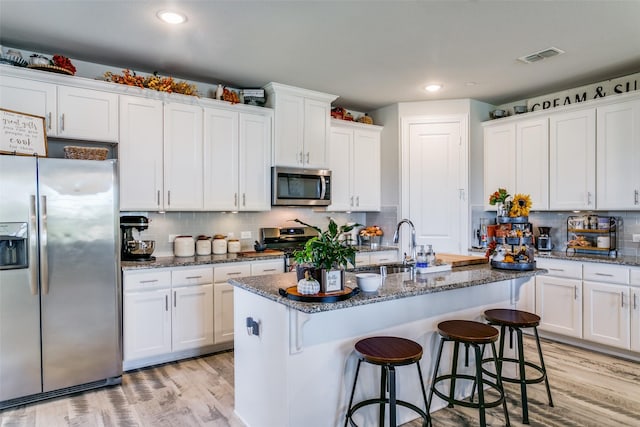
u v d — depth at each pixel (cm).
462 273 267
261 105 411
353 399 223
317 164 433
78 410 254
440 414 253
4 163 251
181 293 332
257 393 227
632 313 333
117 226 292
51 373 268
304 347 204
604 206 370
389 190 490
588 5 250
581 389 286
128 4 248
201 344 342
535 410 256
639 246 372
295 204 417
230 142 384
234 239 414
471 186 459
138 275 313
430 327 256
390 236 488
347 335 220
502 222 287
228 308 357
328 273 198
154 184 345
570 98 416
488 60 341
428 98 457
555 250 430
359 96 449
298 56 333
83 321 279
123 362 313
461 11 258
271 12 259
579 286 367
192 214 395
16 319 256
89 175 280
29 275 259
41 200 262
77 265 276
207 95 402
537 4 249
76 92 311
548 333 397
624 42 304
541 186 418
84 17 264
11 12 256
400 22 273
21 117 274
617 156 362
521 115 431
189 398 272
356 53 326
